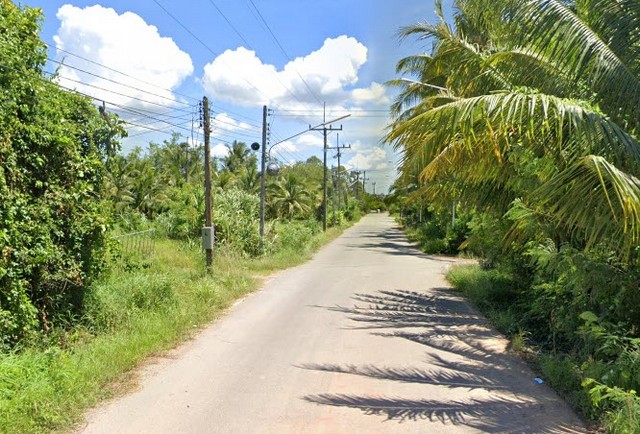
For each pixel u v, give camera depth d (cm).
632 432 395
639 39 582
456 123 518
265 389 528
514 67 759
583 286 577
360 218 7638
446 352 678
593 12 610
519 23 606
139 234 1631
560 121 488
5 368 482
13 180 630
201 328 806
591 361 529
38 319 669
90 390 505
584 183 448
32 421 424
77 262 745
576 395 495
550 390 532
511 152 716
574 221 470
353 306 1005
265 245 1905
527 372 594
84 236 767
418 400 498
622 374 461
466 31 1198
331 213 4594
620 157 473
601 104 592
